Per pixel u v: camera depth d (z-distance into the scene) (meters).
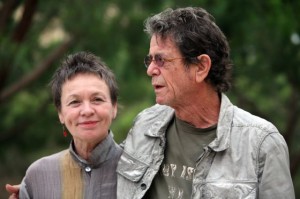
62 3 18.67
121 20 19.00
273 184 5.74
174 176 6.24
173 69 6.09
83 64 6.51
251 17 16.80
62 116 6.64
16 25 17.27
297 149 20.73
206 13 6.26
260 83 19.12
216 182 5.86
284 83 19.25
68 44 18.14
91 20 17.81
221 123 6.07
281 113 20.98
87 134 6.38
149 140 6.55
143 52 20.17
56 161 6.71
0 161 25.91
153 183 6.37
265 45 17.27
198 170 6.02
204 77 6.09
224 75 6.24
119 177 6.50
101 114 6.39
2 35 15.80
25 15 15.87
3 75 16.62
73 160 6.64
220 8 16.53
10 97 18.66
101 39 18.64
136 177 6.38
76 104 6.42
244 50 17.44
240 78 18.64
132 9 18.97
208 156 6.01
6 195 26.61
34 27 19.41
